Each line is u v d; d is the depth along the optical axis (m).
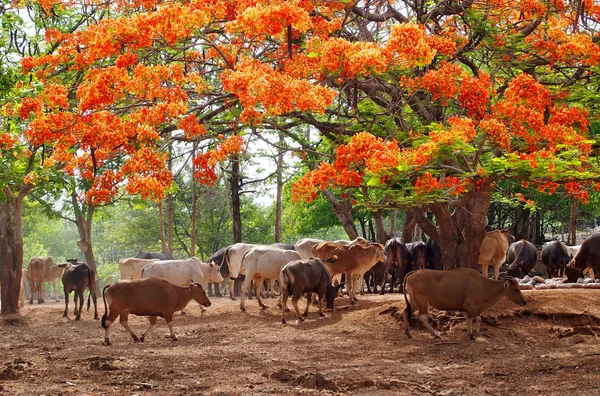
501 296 16.83
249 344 16.80
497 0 19.80
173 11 17.34
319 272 20.48
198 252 57.53
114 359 14.65
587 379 12.21
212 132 19.25
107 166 27.05
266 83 16.22
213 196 51.56
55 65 18.81
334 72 17.58
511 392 11.41
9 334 19.66
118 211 58.94
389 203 17.67
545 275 38.72
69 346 16.98
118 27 17.39
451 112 20.19
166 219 54.12
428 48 16.48
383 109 20.28
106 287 17.19
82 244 38.78
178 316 22.11
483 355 14.88
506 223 52.75
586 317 17.64
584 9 19.83
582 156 16.48
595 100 18.92
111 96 17.27
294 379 12.23
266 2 17.72
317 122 19.22
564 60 18.73
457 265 20.28
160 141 19.17
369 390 11.75
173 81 18.03
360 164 16.14
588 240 23.11
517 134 16.83
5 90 18.19
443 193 16.55
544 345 15.95
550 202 41.75
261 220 56.09
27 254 72.88
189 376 12.83
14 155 19.14
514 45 19.52
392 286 27.50
